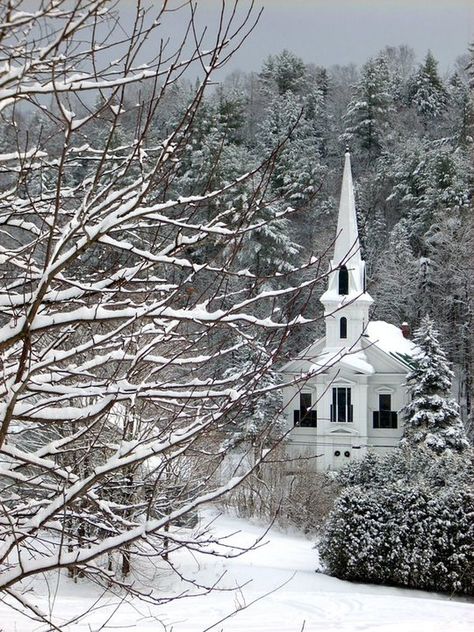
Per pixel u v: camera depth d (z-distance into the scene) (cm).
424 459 2867
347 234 4641
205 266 555
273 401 3944
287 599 1647
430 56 8375
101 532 800
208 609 1481
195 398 562
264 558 2617
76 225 471
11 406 440
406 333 5362
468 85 7325
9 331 454
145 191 476
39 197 652
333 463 4609
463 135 6844
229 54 482
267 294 559
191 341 634
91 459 991
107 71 489
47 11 413
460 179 6125
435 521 2352
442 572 2317
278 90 7900
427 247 5884
